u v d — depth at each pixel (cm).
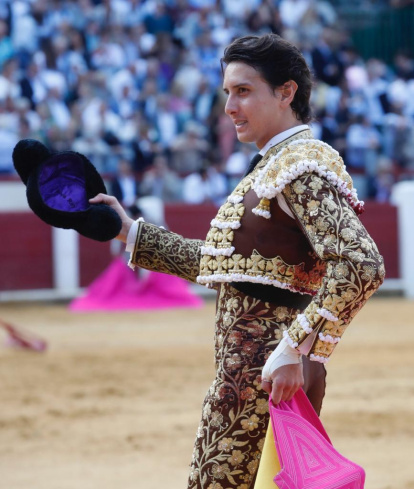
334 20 4406
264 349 552
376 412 1367
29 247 3031
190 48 3803
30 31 3488
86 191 591
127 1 3828
